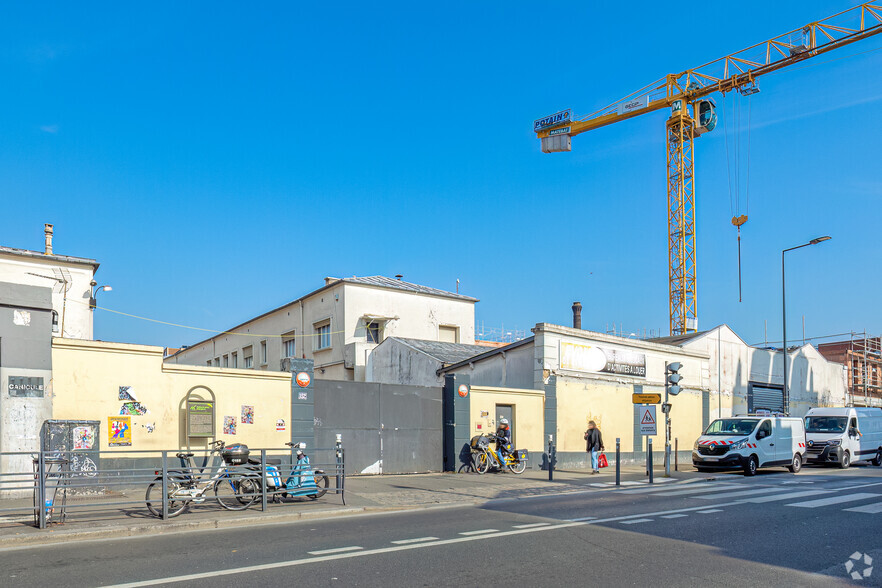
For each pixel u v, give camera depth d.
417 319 35.66
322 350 34.50
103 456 14.24
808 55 51.25
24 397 13.27
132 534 10.29
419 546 9.16
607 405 25.78
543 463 23.02
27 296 13.49
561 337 24.19
